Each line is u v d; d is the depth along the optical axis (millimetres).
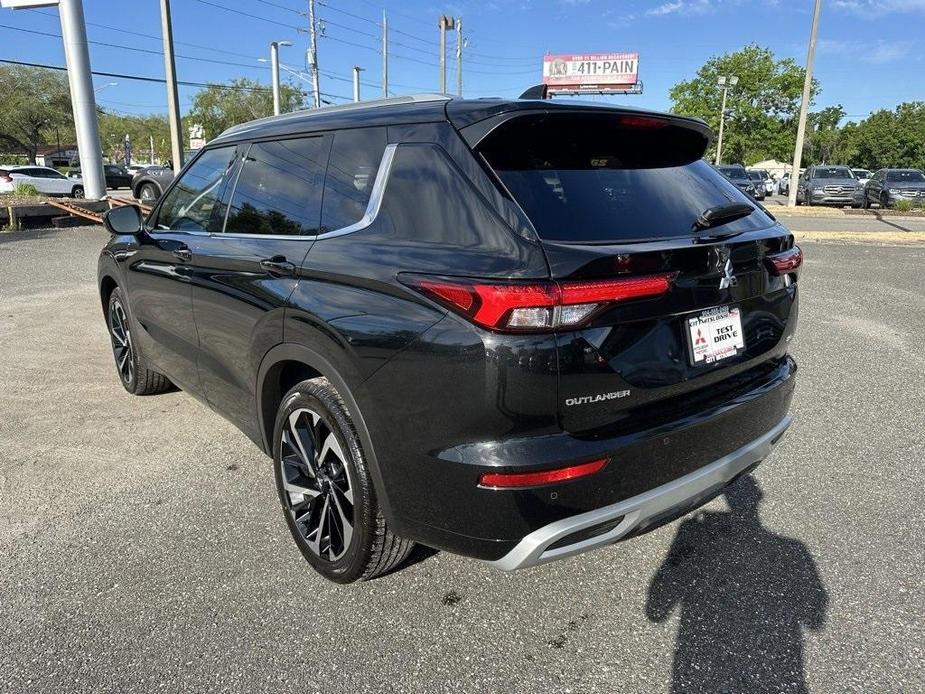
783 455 3885
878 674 2248
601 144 2537
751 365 2611
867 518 3209
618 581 2748
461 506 2102
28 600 2586
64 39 18391
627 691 2184
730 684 2211
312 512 2770
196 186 3648
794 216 22922
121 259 4238
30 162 56469
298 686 2189
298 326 2541
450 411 2051
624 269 2047
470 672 2260
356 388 2301
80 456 3805
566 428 2061
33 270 9664
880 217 22391
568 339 1986
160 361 4070
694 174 2773
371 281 2266
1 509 3232
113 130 84062
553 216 2117
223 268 3064
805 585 2715
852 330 6762
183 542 2982
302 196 2795
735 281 2438
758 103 59594
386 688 2189
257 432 3127
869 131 81438
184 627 2453
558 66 54750
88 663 2273
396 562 2592
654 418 2250
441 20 36500
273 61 38812
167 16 21234
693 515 3248
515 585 2717
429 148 2334
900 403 4711
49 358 5562
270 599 2611
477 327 1982
